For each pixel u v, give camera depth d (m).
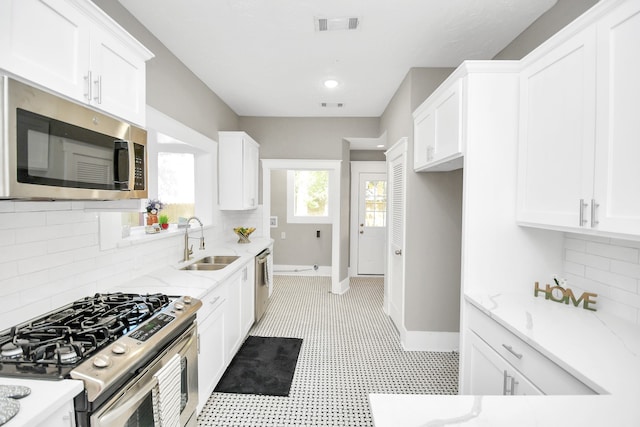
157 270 2.45
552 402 0.88
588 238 1.70
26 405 0.86
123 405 1.11
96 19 1.31
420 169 2.69
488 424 0.79
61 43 1.16
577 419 0.81
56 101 1.11
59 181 1.12
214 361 2.14
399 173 3.29
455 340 2.93
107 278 1.91
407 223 2.96
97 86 1.33
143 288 1.95
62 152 1.14
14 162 0.95
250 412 2.06
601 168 1.23
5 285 1.31
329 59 2.75
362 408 2.11
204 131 3.33
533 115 1.65
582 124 1.32
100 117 1.34
